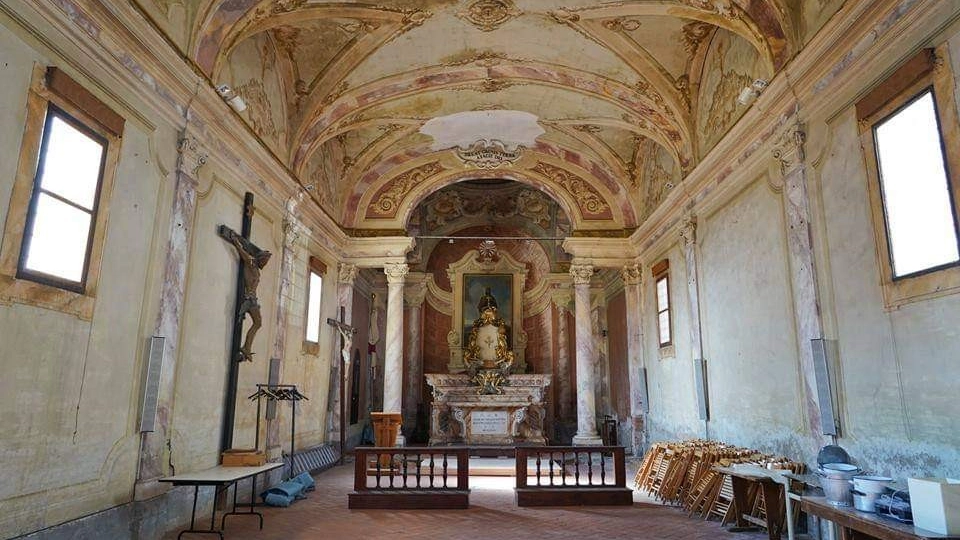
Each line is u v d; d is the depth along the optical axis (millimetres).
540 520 7086
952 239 4559
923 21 4898
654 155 12484
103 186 5324
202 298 7129
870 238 5527
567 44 9484
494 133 13047
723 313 8836
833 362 6090
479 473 11125
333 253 13086
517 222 19250
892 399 5219
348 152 13312
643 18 8812
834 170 6102
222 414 7641
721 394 8898
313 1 7793
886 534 3842
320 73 9703
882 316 5352
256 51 8680
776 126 7195
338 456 12414
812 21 6406
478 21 8938
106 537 5277
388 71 9984
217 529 6469
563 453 8281
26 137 4465
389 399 13266
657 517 7262
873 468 5465
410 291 18953
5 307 4266
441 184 14391
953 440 4516
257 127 8750
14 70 4371
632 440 13266
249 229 8281
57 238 4809
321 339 12164
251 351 8523
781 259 7121
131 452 5750
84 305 5082
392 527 6699
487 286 19375
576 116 12008
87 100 5070
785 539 6184
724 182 8781
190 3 6613
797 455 6676
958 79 4520
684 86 9703
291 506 7949
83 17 4992
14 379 4344
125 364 5680
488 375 15602
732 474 6098
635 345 13500
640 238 13172
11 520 4316
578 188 14203
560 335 18484
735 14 7285
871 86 5555
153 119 6145
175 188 6523
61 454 4820
